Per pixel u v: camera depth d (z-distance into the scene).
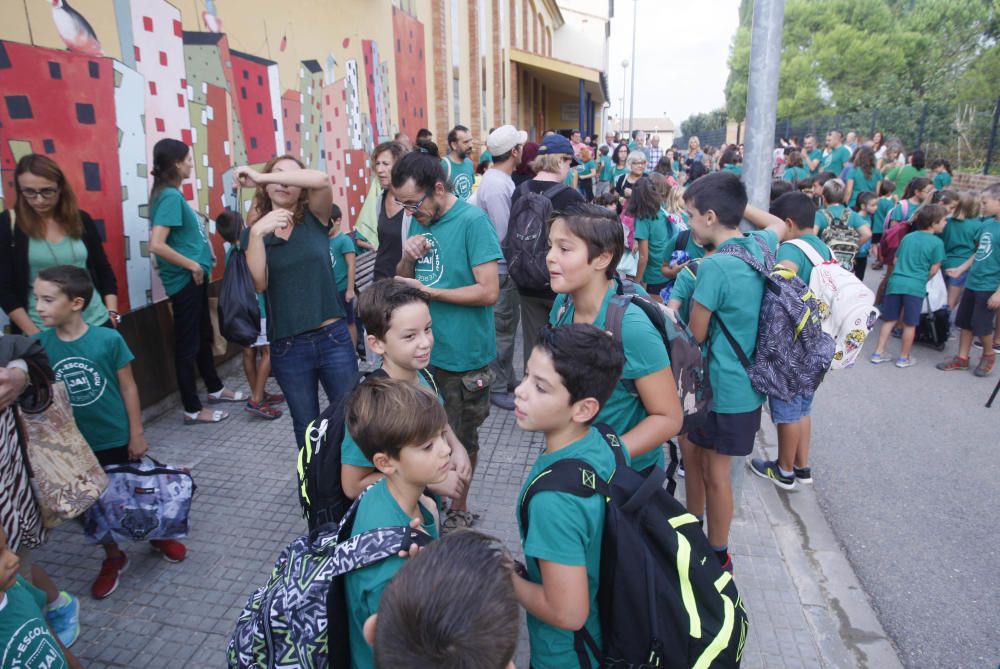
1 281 3.43
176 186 4.36
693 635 1.53
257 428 4.69
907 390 6.04
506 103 18.70
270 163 3.17
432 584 1.06
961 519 3.88
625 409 2.14
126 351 2.99
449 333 3.24
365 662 1.52
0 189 3.46
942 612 3.10
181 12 4.80
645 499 1.60
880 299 8.23
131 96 4.33
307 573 1.58
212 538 3.38
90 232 3.72
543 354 1.60
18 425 2.23
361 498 1.70
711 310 2.71
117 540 2.87
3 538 1.60
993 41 32.75
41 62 3.67
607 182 14.71
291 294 3.16
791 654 2.70
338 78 7.48
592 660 1.66
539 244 4.43
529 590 1.61
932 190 8.14
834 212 6.80
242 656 1.59
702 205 2.79
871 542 3.66
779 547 3.49
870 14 40.84
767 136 3.28
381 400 1.59
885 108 20.19
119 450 3.06
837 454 4.74
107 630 2.75
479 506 3.72
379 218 4.50
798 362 2.70
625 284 2.38
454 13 12.66
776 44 3.17
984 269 6.13
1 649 1.60
